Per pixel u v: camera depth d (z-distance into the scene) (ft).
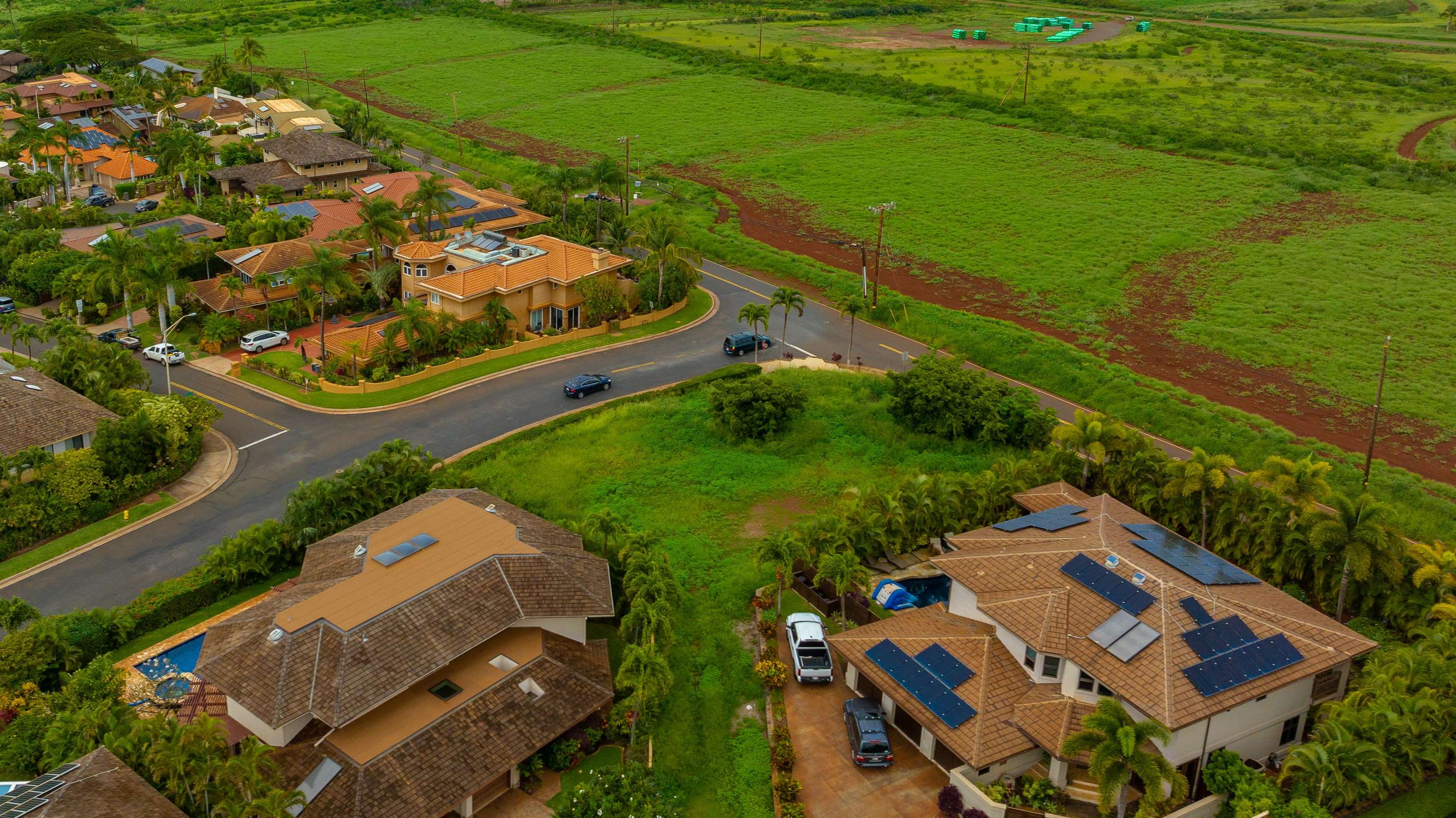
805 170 499.92
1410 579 177.47
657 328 322.55
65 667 166.81
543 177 468.75
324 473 233.76
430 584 159.43
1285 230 417.28
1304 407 279.90
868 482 236.02
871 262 387.96
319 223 377.50
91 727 139.64
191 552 204.64
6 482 207.82
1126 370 296.51
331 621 150.51
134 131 533.14
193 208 412.36
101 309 318.65
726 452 247.70
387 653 147.43
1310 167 483.92
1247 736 145.79
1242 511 195.83
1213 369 303.07
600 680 159.02
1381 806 140.77
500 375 285.23
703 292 355.36
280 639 148.46
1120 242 405.80
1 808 122.62
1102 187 470.39
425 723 142.61
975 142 540.93
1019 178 484.74
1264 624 151.02
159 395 265.13
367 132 506.07
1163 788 138.82
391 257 349.41
